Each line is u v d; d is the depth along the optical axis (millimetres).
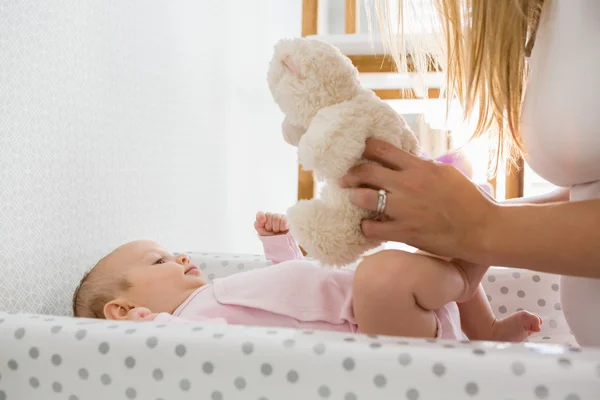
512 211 620
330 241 712
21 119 955
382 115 718
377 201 661
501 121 892
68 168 1086
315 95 722
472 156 1804
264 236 1242
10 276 930
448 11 895
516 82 819
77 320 647
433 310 750
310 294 945
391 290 688
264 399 554
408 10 1049
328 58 729
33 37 981
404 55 1065
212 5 1830
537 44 764
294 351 547
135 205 1351
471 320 965
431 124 2148
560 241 590
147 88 1410
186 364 572
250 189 2170
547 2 751
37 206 997
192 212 1678
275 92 746
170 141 1539
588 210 594
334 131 677
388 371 524
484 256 626
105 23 1217
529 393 495
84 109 1140
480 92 910
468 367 508
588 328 749
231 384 562
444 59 1012
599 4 677
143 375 585
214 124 1844
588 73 670
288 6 2703
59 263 1061
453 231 631
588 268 592
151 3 1430
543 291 1138
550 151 728
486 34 816
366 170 675
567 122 688
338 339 555
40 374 619
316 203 730
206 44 1784
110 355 593
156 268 1067
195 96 1701
